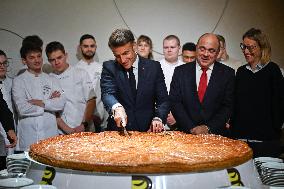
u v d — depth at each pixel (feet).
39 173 6.68
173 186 6.05
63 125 13.53
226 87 10.44
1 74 13.20
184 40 15.79
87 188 6.11
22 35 15.14
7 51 15.08
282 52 15.98
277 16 15.90
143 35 15.20
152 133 8.87
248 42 10.57
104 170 6.16
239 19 15.87
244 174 6.72
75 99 13.94
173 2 15.65
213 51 10.30
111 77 9.77
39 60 12.84
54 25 15.25
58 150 7.13
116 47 8.86
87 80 14.25
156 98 10.01
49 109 12.73
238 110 10.83
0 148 12.18
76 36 15.34
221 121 10.17
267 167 7.04
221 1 15.79
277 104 10.57
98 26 15.44
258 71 10.60
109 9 15.46
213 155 6.76
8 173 7.12
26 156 7.58
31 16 15.14
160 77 9.94
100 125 14.73
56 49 13.64
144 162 6.19
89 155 6.72
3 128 12.17
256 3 15.87
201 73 10.62
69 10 15.28
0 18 15.02
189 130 10.21
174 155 6.72
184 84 10.55
